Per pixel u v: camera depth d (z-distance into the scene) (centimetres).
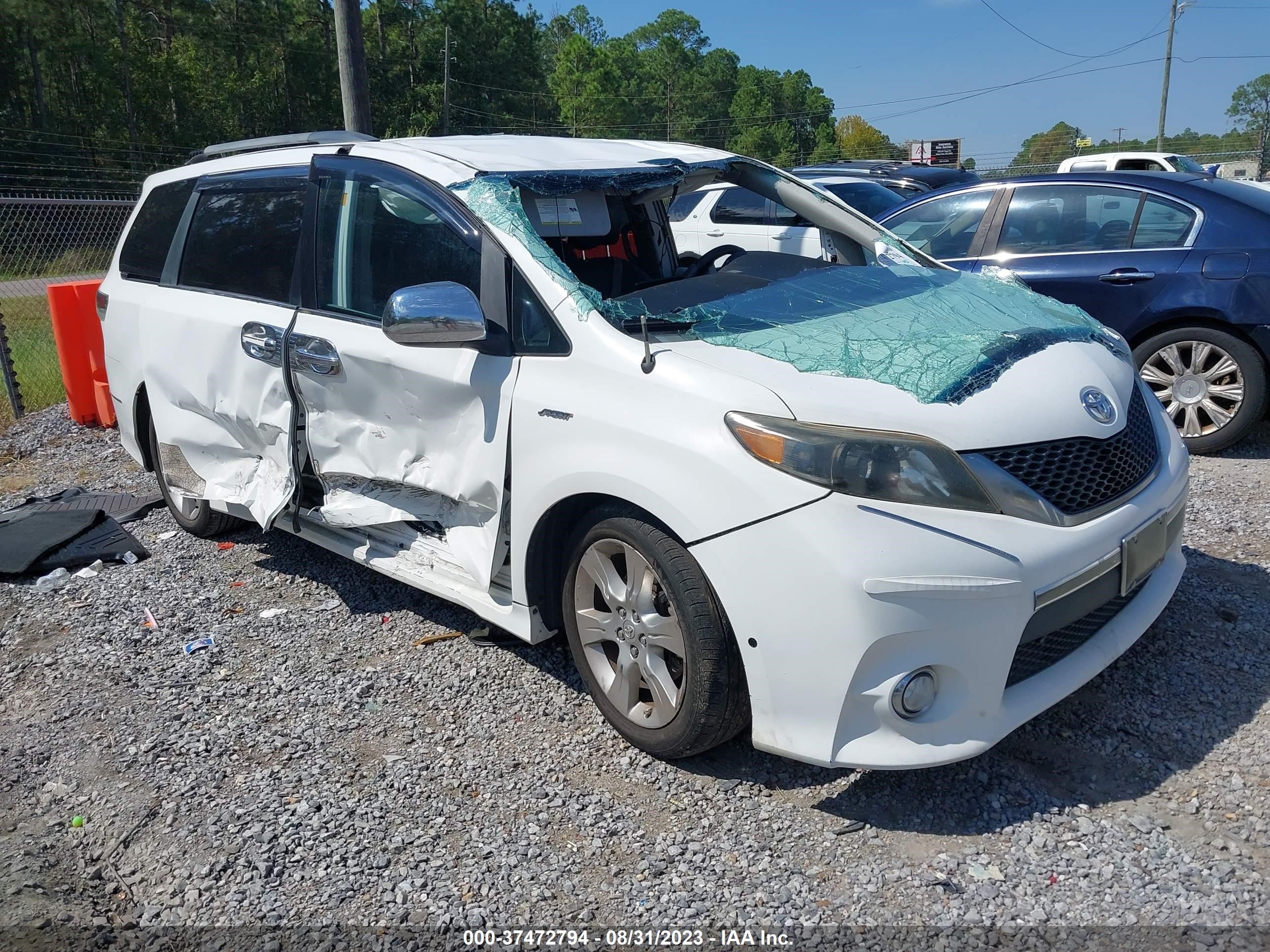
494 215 341
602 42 12056
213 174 480
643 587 301
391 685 372
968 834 272
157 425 493
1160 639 366
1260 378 572
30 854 288
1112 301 603
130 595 470
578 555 319
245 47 5791
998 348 306
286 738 340
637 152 414
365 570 485
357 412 380
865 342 304
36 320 1324
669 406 286
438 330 319
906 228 698
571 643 332
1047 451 279
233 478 461
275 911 260
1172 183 602
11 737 354
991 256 649
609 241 432
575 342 313
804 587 260
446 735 337
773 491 264
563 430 309
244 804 304
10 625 447
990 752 306
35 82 5003
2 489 670
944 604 255
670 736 300
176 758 332
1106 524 284
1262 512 491
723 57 11125
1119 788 287
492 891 262
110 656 408
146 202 534
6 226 1580
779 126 10450
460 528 359
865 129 11100
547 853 276
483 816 293
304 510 433
